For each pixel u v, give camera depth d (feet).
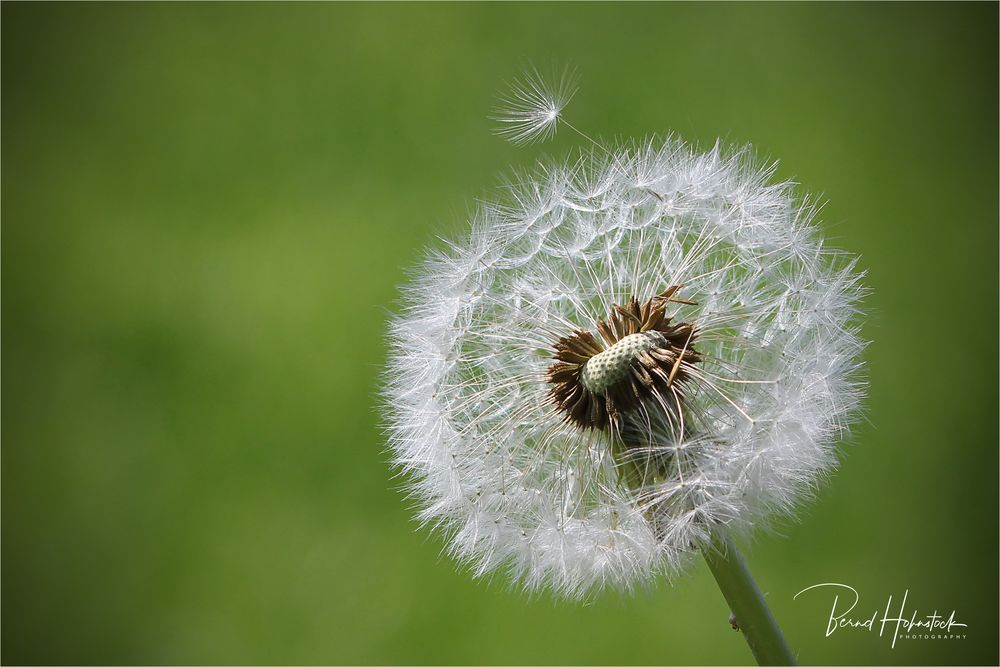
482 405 1.04
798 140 1.81
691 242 1.05
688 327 1.02
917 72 1.87
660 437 1.00
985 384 1.62
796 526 1.44
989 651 1.39
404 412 1.04
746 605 0.99
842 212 1.74
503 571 1.02
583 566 1.01
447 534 1.03
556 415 1.03
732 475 1.00
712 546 0.99
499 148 1.85
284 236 1.82
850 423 1.01
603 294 1.05
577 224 1.06
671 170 1.05
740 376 1.02
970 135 1.83
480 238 1.05
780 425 1.00
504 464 1.03
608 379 1.01
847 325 1.03
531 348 1.05
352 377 1.65
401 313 1.06
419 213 1.79
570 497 1.02
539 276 1.06
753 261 1.04
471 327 1.05
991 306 1.69
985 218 1.74
